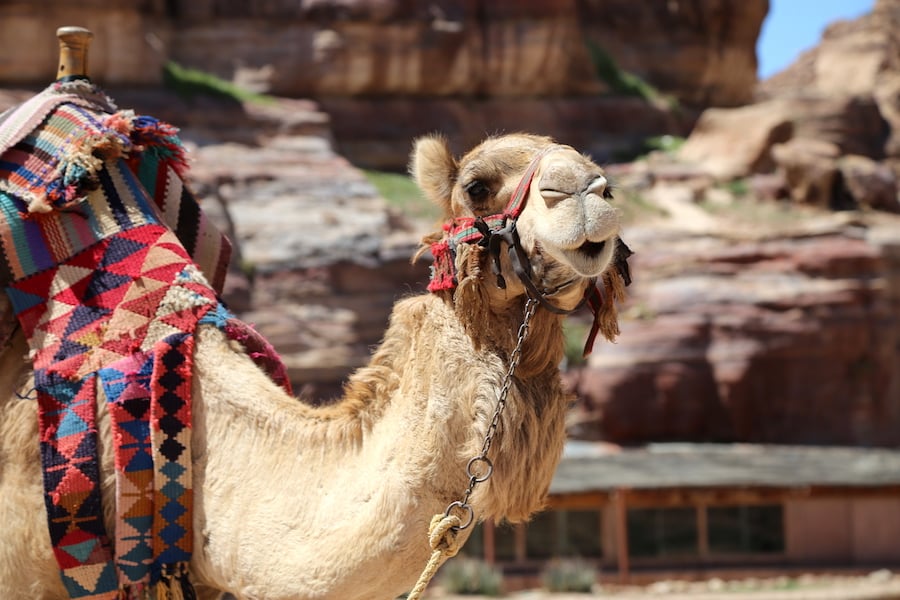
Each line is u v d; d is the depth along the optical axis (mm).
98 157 13492
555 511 83125
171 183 14859
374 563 11547
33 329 12922
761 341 101938
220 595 13742
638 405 100188
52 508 12398
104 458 12484
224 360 12953
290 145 107188
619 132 133750
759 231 108625
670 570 82812
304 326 95000
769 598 65375
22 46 98625
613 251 10961
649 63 148000
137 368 12625
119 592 12430
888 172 130625
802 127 144750
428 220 108188
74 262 13117
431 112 124250
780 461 90188
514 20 127250
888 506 85125
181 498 12422
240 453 12430
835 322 103000
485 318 11531
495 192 11711
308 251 97875
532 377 11586
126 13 103625
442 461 11500
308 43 119312
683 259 105250
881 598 67625
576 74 133500
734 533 84688
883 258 105562
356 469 11945
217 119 105250
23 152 13625
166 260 13180
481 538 82750
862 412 103438
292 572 11773
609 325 11781
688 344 101625
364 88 122062
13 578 12672
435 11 124500
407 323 12156
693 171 125562
